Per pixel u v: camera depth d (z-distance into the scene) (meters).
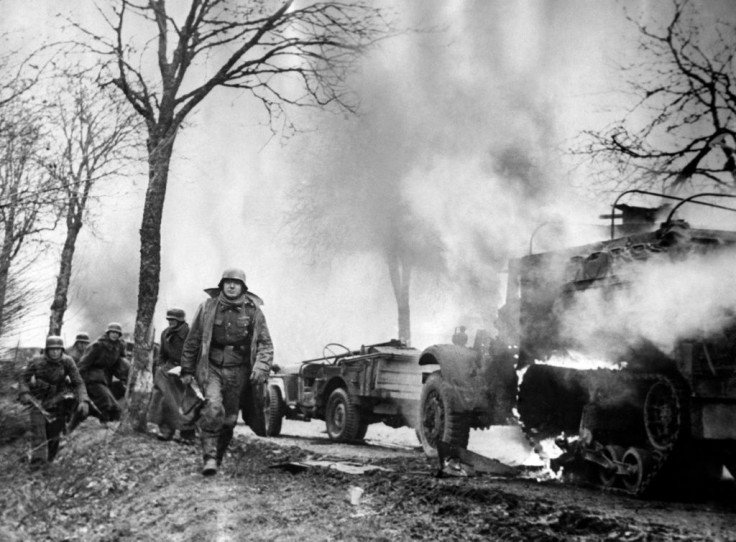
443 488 7.31
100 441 10.44
